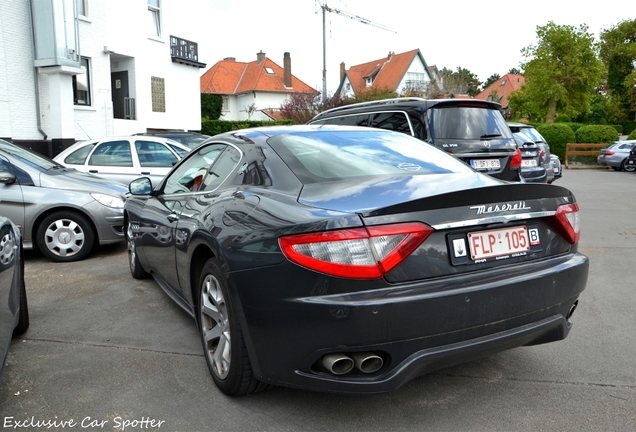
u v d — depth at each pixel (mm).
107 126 19891
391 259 2324
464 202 2504
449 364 2494
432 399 2910
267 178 2992
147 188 4496
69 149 9164
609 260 6234
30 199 6215
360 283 2305
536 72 37906
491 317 2484
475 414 2746
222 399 2912
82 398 2941
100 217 6391
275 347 2492
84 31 18688
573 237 2945
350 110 8391
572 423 2654
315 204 2564
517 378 3162
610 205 11328
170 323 4137
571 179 19219
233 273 2641
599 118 58938
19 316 3811
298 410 2795
